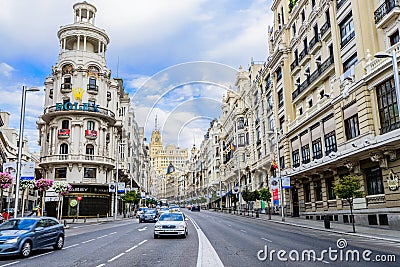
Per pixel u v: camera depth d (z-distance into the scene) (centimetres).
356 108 2623
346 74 2892
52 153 5066
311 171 3434
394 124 2180
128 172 6738
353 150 2525
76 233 2488
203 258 1179
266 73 5144
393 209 2241
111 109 5862
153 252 1365
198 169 10531
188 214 6006
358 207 2672
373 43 2539
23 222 1398
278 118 4628
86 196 4950
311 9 3728
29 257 1283
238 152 6588
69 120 5122
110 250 1452
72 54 5334
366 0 2631
